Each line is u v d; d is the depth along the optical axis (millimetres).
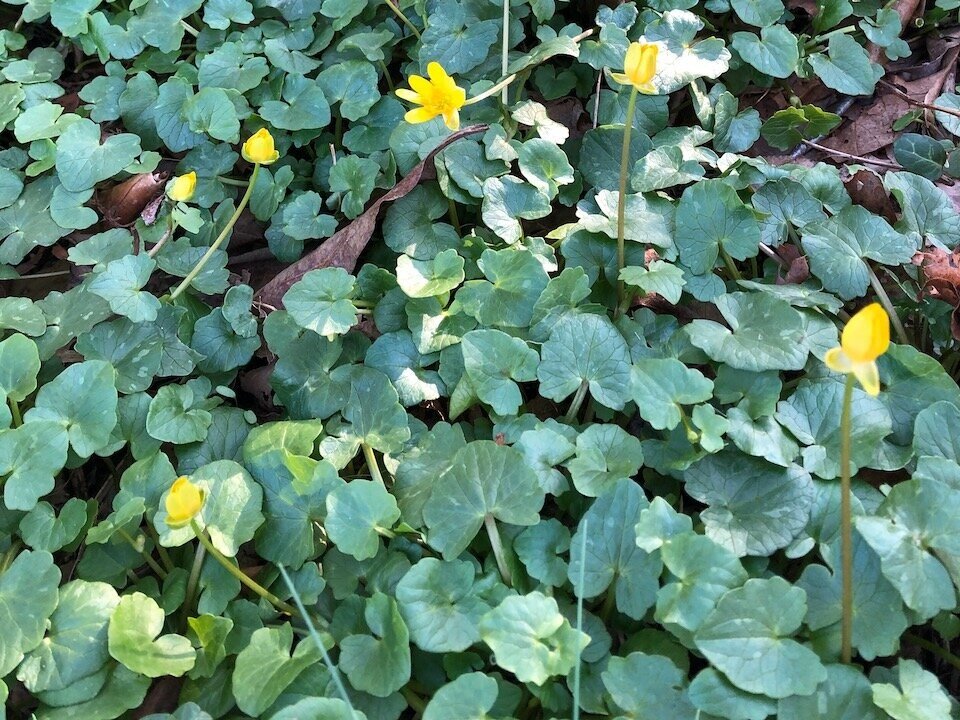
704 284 344
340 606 284
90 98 442
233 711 270
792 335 311
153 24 452
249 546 313
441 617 265
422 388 326
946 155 406
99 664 270
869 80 419
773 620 252
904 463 292
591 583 273
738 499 292
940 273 329
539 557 281
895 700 243
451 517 280
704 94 412
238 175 427
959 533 257
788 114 404
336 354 337
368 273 346
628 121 311
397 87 436
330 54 438
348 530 279
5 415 310
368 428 316
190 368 348
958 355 337
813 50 434
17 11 506
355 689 263
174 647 273
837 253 342
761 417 302
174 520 252
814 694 247
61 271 404
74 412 316
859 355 206
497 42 418
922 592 251
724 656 247
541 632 253
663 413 293
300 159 430
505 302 332
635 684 254
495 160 372
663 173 370
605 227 345
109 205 411
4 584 282
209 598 287
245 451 316
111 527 291
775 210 364
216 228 403
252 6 453
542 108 391
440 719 244
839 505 287
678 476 299
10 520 311
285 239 388
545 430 299
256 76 423
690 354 323
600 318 317
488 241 369
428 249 362
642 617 270
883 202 373
